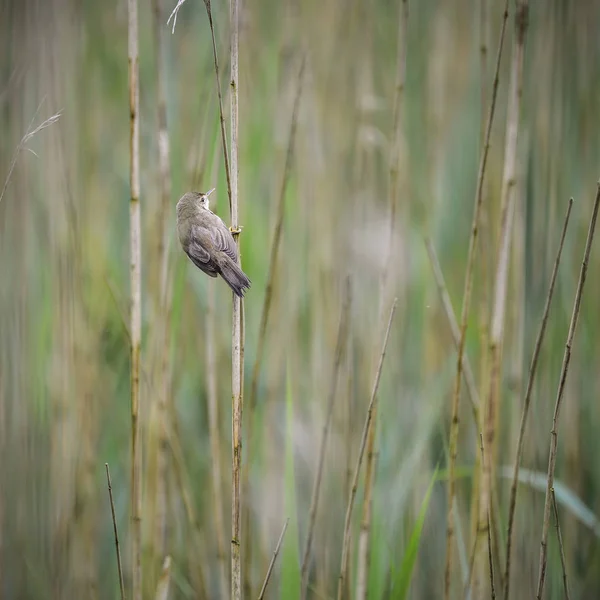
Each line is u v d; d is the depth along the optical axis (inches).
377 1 449.1
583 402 399.9
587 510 335.9
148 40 450.9
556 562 337.4
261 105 423.8
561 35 354.3
